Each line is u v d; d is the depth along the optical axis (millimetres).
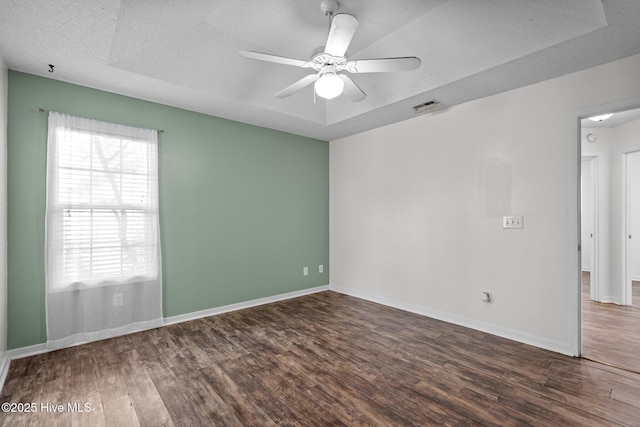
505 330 3010
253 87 3270
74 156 2812
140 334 3094
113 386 2176
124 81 2836
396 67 2225
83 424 1797
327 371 2377
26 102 2641
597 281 4223
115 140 3035
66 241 2766
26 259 2629
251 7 2357
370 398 2035
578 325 2584
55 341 2721
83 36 2213
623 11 1859
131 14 2137
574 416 1838
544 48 2242
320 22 2551
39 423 1803
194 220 3602
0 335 2279
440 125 3539
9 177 2555
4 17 1978
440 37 2568
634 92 2326
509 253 2984
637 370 2357
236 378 2279
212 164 3744
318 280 4895
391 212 4078
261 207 4207
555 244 2699
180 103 3359
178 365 2473
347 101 3740
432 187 3615
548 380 2229
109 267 2986
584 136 4273
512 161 2961
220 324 3402
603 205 4191
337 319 3561
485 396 2045
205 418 1847
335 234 4934
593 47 2225
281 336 3061
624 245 4031
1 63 2299
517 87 2918
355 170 4582
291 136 4539
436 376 2297
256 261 4152
